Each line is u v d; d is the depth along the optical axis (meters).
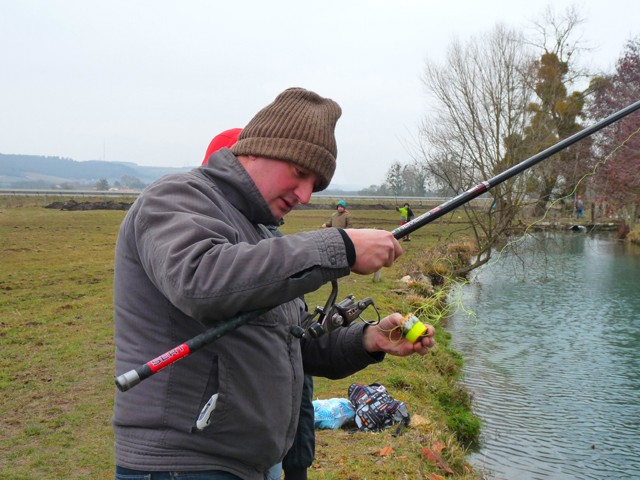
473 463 6.24
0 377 6.84
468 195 2.30
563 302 14.73
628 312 13.65
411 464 4.98
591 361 10.00
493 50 19.61
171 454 1.74
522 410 7.80
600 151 17.03
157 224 1.72
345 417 5.80
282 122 1.92
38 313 10.08
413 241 24.19
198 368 1.76
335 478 4.59
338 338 2.38
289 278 1.62
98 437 5.32
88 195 62.84
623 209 29.25
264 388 1.86
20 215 35.31
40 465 4.77
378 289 13.51
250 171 1.96
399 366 8.16
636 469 6.27
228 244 1.66
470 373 9.32
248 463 1.88
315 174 1.95
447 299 7.68
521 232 17.69
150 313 1.80
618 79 23.81
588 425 7.38
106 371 7.14
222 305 1.60
